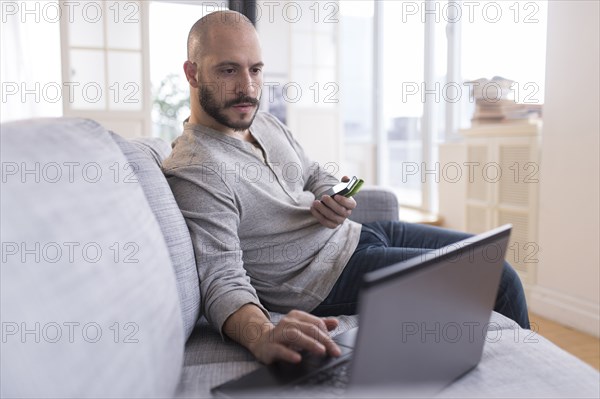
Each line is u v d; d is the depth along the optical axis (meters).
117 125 3.83
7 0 4.68
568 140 2.30
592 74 2.16
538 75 2.84
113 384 0.59
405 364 0.63
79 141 0.71
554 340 2.16
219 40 1.21
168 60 5.15
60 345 0.56
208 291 1.01
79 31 3.70
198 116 1.31
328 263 1.24
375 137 5.07
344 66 5.39
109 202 0.70
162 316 0.70
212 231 1.08
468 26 3.53
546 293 2.46
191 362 0.90
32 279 0.56
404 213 4.11
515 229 2.70
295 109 4.59
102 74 3.77
